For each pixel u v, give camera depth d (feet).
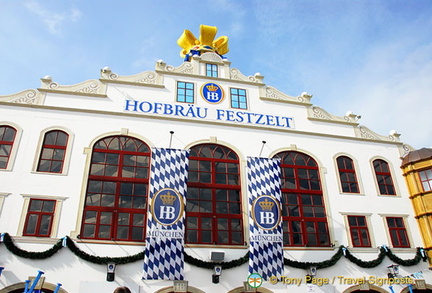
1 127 49.80
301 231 52.19
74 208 46.14
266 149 57.36
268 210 47.21
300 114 62.85
